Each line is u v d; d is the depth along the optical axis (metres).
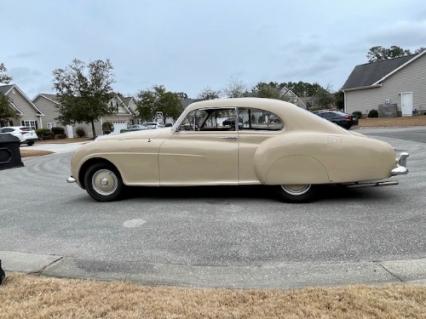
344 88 38.66
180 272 3.56
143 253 4.05
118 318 2.73
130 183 6.29
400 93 35.44
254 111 5.81
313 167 5.52
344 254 3.82
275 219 5.02
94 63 38.69
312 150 5.50
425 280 3.23
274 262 3.71
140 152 6.17
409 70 34.78
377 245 4.02
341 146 5.46
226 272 3.53
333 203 5.70
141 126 36.00
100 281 3.40
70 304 2.94
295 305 2.81
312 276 3.38
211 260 3.81
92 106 38.94
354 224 4.70
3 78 22.84
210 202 6.05
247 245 4.15
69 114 39.03
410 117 32.00
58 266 3.80
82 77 38.75
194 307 2.83
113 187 6.48
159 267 3.69
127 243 4.38
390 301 2.80
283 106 5.75
